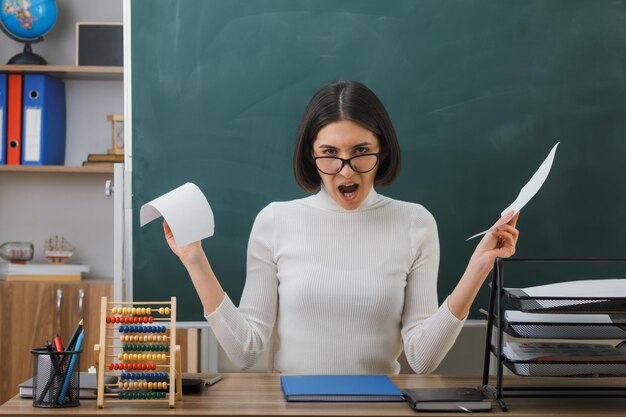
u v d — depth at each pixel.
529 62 2.65
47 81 3.13
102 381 1.31
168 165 2.63
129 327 1.36
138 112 2.63
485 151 2.65
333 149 1.70
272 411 1.27
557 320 1.35
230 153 2.64
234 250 2.65
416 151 2.64
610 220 2.65
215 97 2.63
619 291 1.34
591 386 1.48
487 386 1.46
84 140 3.31
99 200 3.33
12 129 3.11
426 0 2.64
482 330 2.63
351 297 1.78
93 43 3.14
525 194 1.42
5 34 3.22
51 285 2.95
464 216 2.64
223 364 2.63
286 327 1.82
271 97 2.64
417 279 1.84
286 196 2.65
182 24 2.63
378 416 1.24
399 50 2.64
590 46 2.65
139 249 2.62
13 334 2.93
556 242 2.64
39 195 3.32
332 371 1.77
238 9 2.63
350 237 1.85
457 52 2.64
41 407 1.30
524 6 2.65
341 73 2.64
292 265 1.83
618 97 2.65
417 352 1.67
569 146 2.65
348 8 2.63
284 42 2.63
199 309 2.62
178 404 1.32
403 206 1.89
